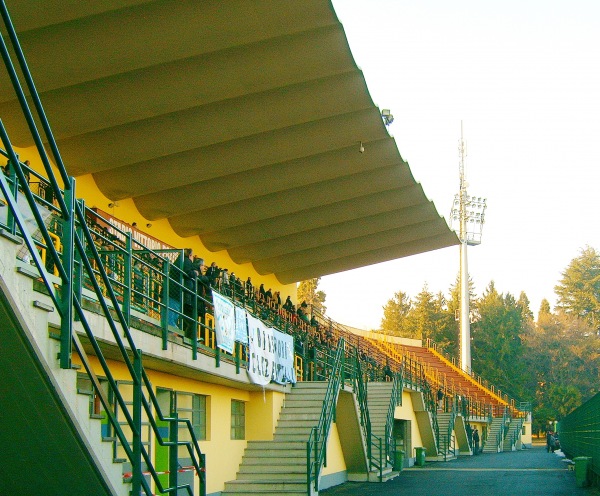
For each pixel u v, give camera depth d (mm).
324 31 17156
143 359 14109
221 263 29094
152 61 16375
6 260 8102
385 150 23484
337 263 33406
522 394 91312
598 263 108438
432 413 43125
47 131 7957
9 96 16094
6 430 9305
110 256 14898
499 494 22344
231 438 21172
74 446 9391
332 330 37094
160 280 16797
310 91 19375
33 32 14820
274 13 16125
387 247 32406
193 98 18094
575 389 88375
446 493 22703
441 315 105500
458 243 33219
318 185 24938
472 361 97188
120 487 10164
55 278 10086
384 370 38125
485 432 62375
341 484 25891
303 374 26641
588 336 99188
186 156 21016
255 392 22469
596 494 21953
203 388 19109
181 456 17547
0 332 8266
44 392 8797
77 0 14148
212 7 15492
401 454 31359
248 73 17828
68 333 8805
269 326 23188
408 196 27203
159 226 24672
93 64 15914
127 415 9867
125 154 19625
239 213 25406
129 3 14703
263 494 19766
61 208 8633
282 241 29266
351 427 26109
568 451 39344
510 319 98000
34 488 10031
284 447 21719
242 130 20016
